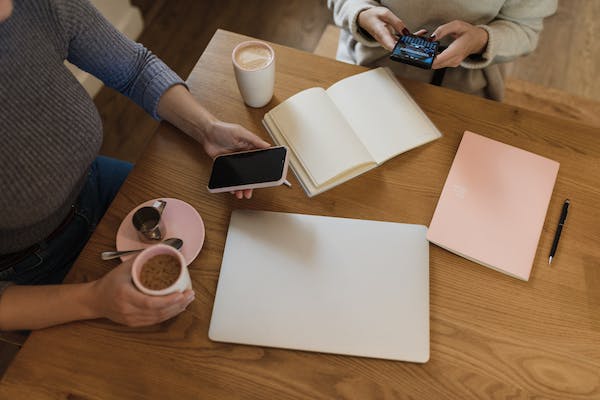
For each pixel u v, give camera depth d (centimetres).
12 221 78
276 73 97
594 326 72
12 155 74
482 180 84
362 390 68
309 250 77
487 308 74
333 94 93
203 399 67
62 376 68
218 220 81
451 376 69
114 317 69
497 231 79
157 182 84
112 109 189
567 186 85
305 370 69
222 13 214
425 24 114
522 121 91
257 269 75
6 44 73
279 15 214
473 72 117
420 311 72
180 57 203
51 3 78
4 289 74
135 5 215
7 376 68
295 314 72
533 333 72
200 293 74
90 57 89
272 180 77
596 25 211
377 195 83
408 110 91
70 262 100
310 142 85
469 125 91
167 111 90
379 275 75
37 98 77
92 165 110
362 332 71
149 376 68
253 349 70
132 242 77
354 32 108
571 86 196
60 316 70
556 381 68
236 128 84
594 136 90
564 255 78
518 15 108
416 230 79
